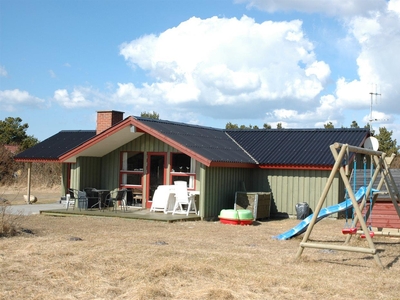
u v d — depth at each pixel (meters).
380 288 7.71
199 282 7.80
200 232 13.59
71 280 7.79
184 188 17.17
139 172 19.34
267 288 7.53
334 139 20.12
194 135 19.33
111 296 7.08
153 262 8.98
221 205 17.80
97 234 12.63
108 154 20.02
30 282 7.66
